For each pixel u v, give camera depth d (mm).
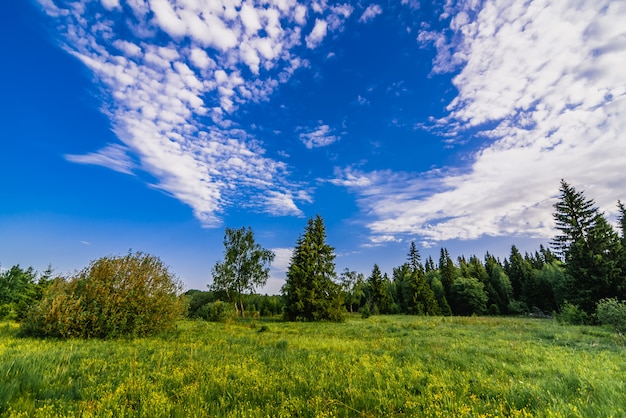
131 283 15781
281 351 10922
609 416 4016
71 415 4402
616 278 32062
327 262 42312
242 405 4973
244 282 48156
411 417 4559
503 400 5133
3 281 42250
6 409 4547
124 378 6484
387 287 84375
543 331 17969
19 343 10969
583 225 35469
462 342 13562
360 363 8781
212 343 13289
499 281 73750
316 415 4523
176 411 4574
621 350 10531
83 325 13742
